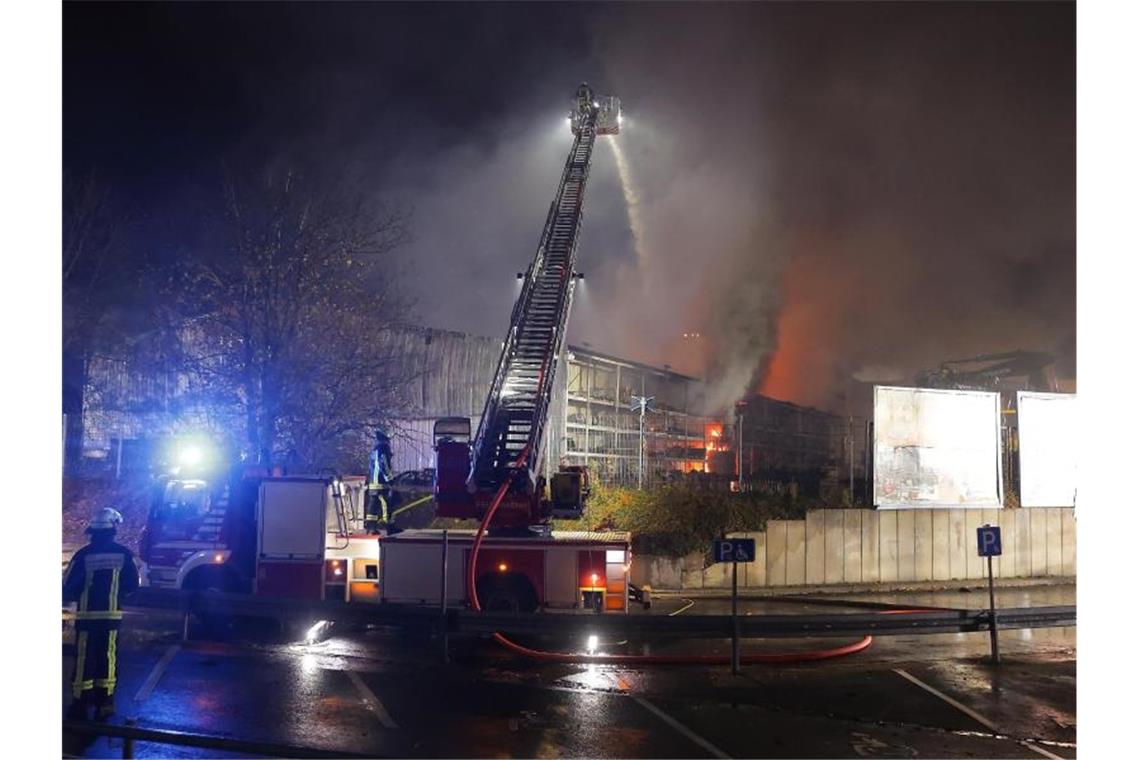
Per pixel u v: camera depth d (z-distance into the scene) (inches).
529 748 323.0
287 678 414.9
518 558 511.2
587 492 623.2
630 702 386.6
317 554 527.5
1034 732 353.4
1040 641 545.0
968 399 835.4
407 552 515.5
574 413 1114.1
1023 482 852.0
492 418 704.4
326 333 866.1
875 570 794.2
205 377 842.2
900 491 811.4
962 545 828.6
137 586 362.9
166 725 335.3
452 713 364.8
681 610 644.7
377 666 446.6
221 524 533.0
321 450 885.2
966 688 420.2
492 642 508.1
